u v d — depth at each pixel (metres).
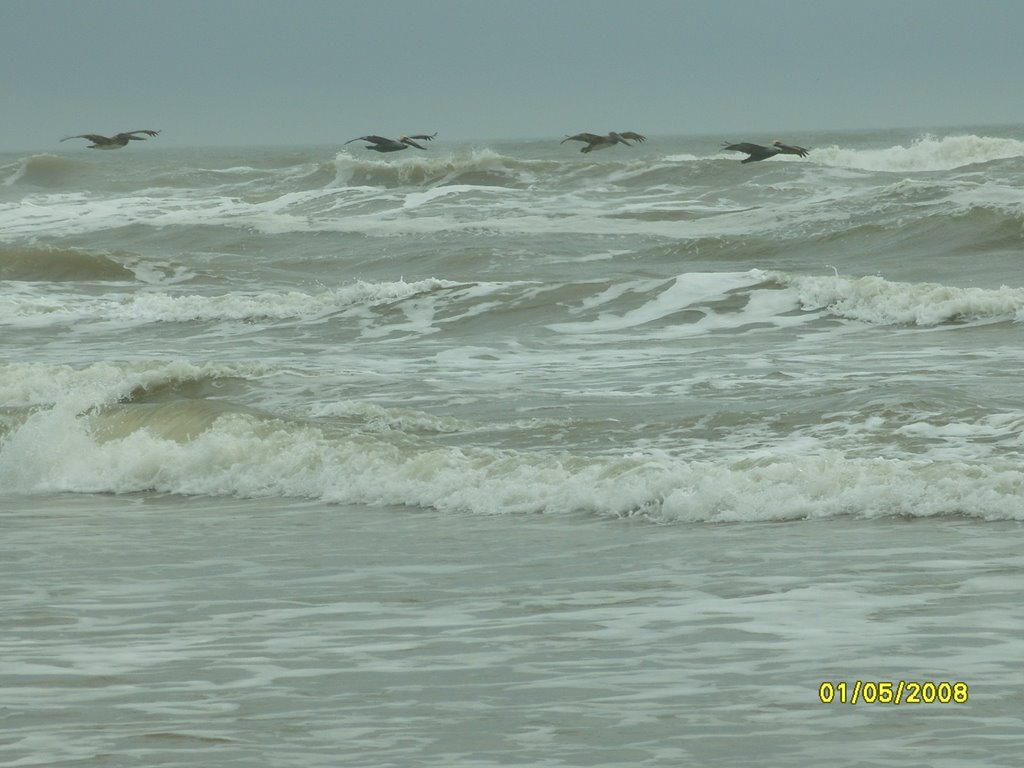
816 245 128.75
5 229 171.00
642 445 51.97
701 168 183.75
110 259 130.25
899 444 49.28
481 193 180.50
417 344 86.88
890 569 33.62
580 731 22.80
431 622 30.45
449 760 21.58
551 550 37.84
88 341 94.38
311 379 71.31
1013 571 32.88
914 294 86.12
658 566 35.22
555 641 28.52
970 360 70.81
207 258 142.25
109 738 22.73
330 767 21.36
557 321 92.00
